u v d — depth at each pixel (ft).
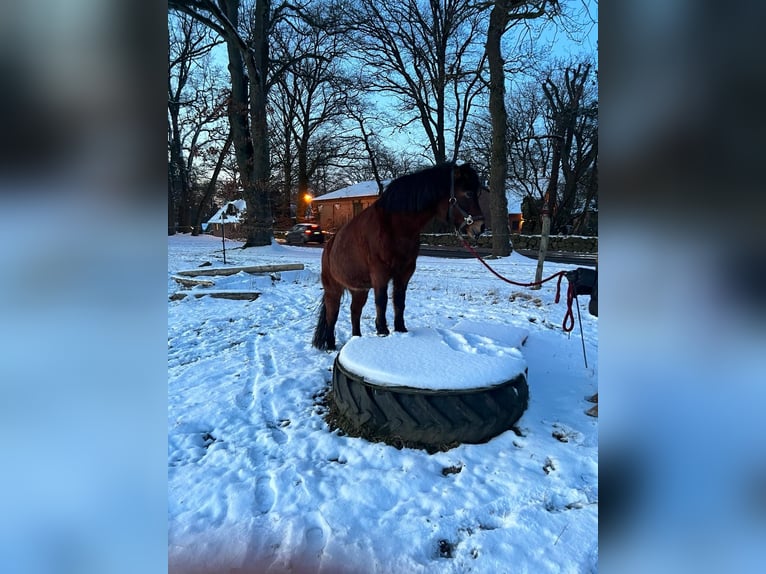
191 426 11.25
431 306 24.75
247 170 64.69
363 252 14.44
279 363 15.97
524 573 6.40
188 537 7.29
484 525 7.48
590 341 17.93
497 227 50.03
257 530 7.45
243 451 9.99
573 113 89.86
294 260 48.83
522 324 20.47
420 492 8.34
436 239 92.63
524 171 106.42
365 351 11.51
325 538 7.22
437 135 86.89
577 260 56.54
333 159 121.19
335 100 103.24
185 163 111.45
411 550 6.91
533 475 8.72
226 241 83.87
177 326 21.79
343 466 9.36
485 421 9.72
